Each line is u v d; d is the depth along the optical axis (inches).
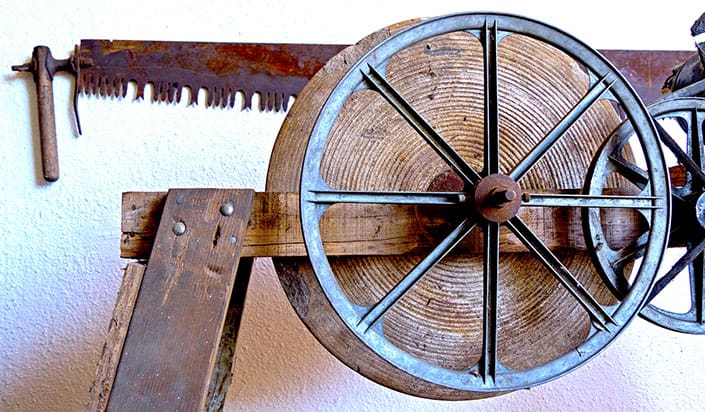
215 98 108.5
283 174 88.5
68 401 106.8
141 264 81.7
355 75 79.1
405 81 89.7
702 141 86.9
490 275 80.2
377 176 88.7
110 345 78.5
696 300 86.8
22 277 107.3
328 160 88.0
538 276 90.4
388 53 79.9
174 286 79.9
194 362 78.1
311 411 109.0
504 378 79.4
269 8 111.6
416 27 79.8
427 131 80.3
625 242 86.8
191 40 110.4
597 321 81.3
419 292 88.7
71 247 108.0
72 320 107.5
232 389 108.0
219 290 80.0
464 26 80.4
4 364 106.3
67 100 108.3
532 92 91.4
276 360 109.1
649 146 82.5
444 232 84.6
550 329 90.5
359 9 112.5
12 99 108.0
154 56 107.9
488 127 80.2
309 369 109.6
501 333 89.4
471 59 90.9
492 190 79.0
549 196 80.7
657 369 112.3
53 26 109.0
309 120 89.4
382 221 84.9
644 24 114.3
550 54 91.8
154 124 108.9
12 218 107.5
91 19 109.5
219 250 81.0
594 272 91.0
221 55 108.2
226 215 81.9
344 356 88.2
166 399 77.2
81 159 108.4
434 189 89.4
